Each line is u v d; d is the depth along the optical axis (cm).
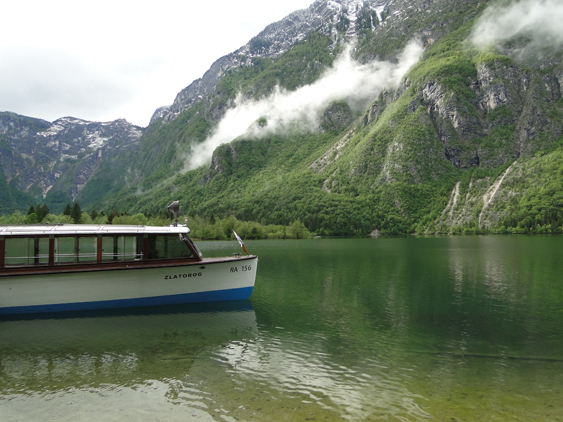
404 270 4644
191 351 1748
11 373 1493
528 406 1237
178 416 1177
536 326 2162
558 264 5244
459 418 1163
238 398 1288
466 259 6128
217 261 2509
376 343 1862
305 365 1583
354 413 1188
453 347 1816
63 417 1181
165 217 16588
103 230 2352
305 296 2995
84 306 2312
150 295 2409
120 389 1359
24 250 2230
